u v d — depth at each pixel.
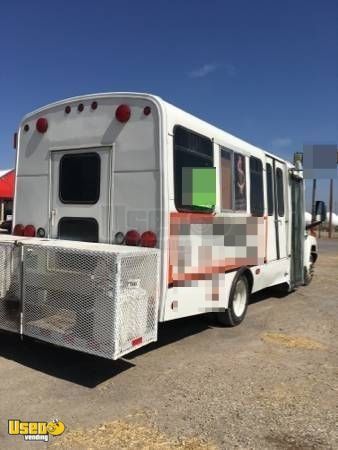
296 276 10.27
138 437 3.77
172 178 5.39
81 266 4.71
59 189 6.11
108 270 4.53
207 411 4.27
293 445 3.72
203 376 5.12
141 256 4.82
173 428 3.93
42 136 6.27
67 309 4.80
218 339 6.55
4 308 5.27
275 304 9.21
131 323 4.71
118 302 4.50
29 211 6.39
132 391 4.66
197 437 3.79
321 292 10.71
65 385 4.76
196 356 5.79
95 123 5.79
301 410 4.34
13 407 4.24
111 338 4.51
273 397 4.61
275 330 7.14
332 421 4.14
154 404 4.38
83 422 4.00
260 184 8.05
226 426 3.99
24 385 4.73
